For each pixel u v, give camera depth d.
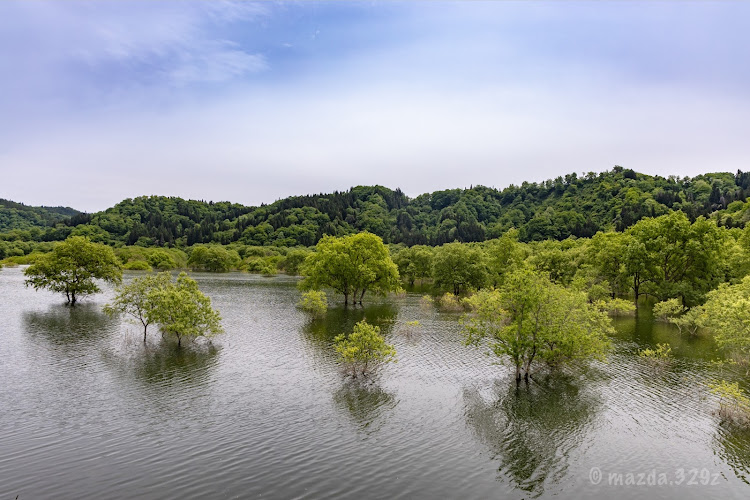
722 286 57.31
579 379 36.81
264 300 84.12
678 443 25.97
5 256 184.88
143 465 22.77
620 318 64.44
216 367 39.06
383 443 25.66
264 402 31.41
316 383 35.47
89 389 33.22
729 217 133.12
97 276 77.94
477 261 93.81
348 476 22.09
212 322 48.12
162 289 49.12
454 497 20.52
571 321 36.47
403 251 138.12
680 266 72.44
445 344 48.62
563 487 21.50
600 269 80.75
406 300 88.19
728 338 38.72
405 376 37.44
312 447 25.03
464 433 27.06
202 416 28.88
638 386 35.16
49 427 26.84
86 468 22.38
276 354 43.59
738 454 24.75
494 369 39.56
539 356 36.97
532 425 28.23
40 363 39.34
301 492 20.67
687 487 21.53
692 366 40.28
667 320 61.81
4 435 25.72
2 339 47.91
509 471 22.88
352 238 84.56
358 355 37.84
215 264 181.50
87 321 58.12
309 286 85.62
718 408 30.81
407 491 20.89
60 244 76.88
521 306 36.12
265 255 198.38
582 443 25.91
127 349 44.47
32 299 78.50
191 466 22.75
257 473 22.22
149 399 31.53
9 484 20.81
